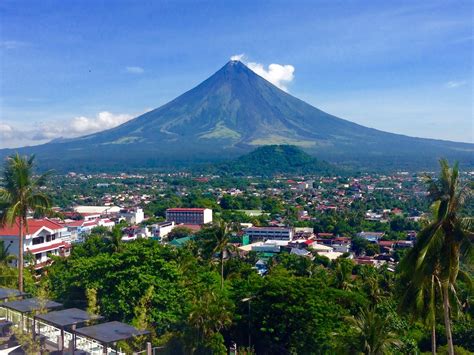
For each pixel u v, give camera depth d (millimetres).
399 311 39469
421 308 37938
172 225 186500
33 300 45594
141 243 61562
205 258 90000
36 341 39250
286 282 53906
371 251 147125
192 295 55562
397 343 42406
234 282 71812
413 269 35469
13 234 80000
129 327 38344
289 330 51531
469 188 33438
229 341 53812
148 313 49219
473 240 33688
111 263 53188
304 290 52406
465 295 60969
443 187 34469
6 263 71500
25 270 70562
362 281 86125
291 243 150625
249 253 127688
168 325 49531
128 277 51594
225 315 49875
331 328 50594
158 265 53625
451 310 40094
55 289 59188
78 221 167000
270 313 52344
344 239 160625
